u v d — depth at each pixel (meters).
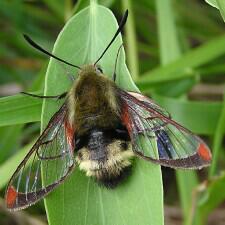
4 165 0.17
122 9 0.20
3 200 0.19
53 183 0.13
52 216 0.13
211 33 0.23
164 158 0.13
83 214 0.14
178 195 0.21
